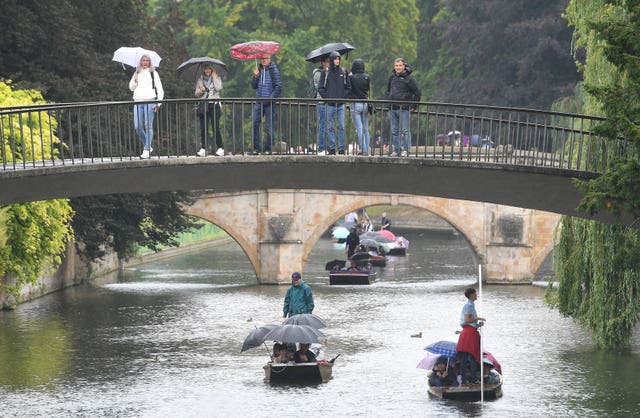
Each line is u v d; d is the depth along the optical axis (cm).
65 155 6850
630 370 4981
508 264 8800
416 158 4322
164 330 6066
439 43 15275
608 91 3878
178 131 4353
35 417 4103
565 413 4194
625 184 3831
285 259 8775
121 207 7675
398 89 4491
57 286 7981
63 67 7119
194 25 13575
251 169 4347
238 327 6209
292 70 13225
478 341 4472
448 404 4328
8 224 6053
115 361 5153
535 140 4347
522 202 4531
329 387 4625
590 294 5334
